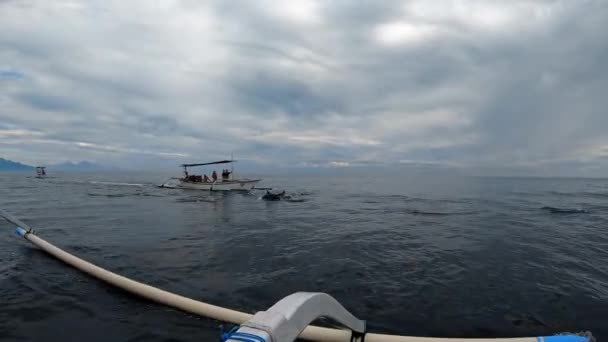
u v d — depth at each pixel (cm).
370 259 798
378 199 2733
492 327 456
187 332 419
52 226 1202
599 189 4603
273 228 1230
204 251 852
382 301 541
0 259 733
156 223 1304
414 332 442
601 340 426
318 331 373
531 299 553
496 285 619
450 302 538
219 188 3173
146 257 784
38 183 4847
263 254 831
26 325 435
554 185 6172
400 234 1134
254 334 166
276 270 698
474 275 678
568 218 1562
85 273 632
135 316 459
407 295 568
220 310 452
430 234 1138
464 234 1139
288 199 2633
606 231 1204
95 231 1113
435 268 726
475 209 1959
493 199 2738
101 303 500
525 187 5212
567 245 966
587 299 554
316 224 1345
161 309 480
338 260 783
